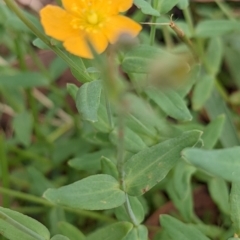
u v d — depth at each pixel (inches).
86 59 8.2
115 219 9.8
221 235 9.5
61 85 11.8
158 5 8.6
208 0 11.2
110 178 7.6
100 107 8.7
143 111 6.8
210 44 10.4
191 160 6.6
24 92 11.8
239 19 11.5
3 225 7.7
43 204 10.2
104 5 7.9
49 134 11.5
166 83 6.1
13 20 9.7
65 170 11.0
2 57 12.6
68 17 7.9
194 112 10.8
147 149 7.6
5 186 9.9
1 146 9.9
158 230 9.6
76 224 10.4
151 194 10.3
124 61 8.1
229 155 6.8
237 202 7.5
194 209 10.3
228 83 11.4
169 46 10.7
